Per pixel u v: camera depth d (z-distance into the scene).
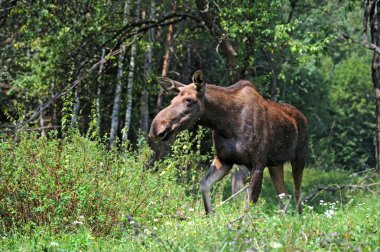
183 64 31.11
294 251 6.74
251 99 11.48
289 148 12.53
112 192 10.89
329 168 48.94
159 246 7.91
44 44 22.78
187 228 9.04
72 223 10.12
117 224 10.23
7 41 25.33
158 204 11.45
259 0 18.97
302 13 26.55
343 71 63.41
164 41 30.52
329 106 57.25
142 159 12.04
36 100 24.61
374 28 22.98
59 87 22.39
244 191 15.69
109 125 30.08
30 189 10.55
